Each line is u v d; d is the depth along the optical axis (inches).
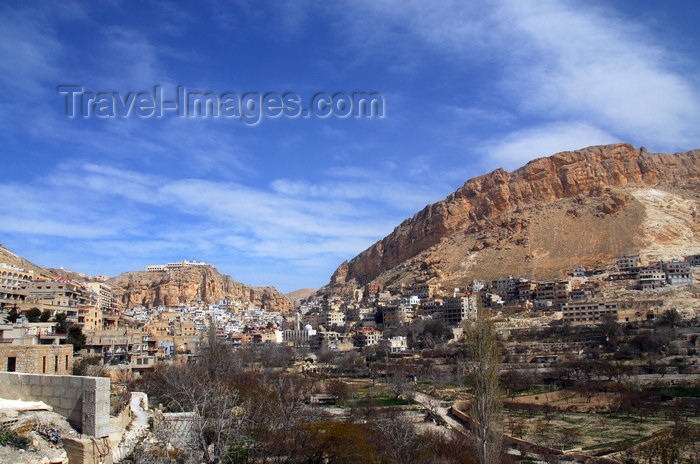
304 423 3270.2
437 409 6176.2
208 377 4662.9
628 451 4589.1
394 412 5260.8
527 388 7293.3
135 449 2159.2
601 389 6820.9
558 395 6835.6
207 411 2687.0
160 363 5265.8
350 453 2977.4
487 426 3159.5
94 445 1578.5
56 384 1690.5
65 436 1592.0
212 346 6712.6
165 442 2203.5
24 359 2285.9
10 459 1443.2
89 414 1615.4
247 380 5502.0
